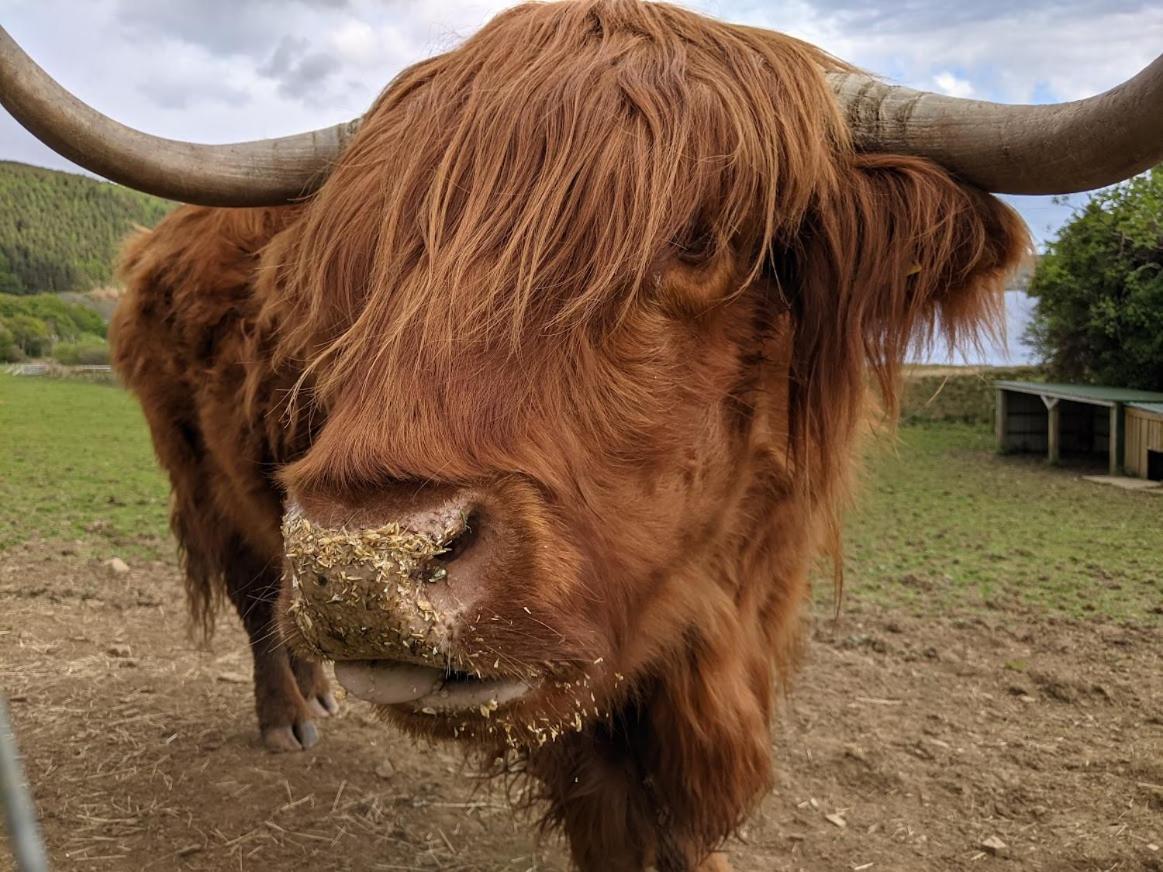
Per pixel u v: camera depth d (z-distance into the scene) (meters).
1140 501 4.01
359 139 0.91
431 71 0.93
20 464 4.60
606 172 0.77
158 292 1.56
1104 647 2.18
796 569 1.18
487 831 1.44
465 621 0.67
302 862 1.34
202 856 1.34
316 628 0.68
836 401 0.93
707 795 1.08
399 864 1.35
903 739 1.74
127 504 3.74
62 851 1.32
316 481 0.69
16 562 2.78
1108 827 1.43
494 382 0.72
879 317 0.91
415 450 0.68
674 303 0.79
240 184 1.01
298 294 1.01
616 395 0.76
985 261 0.90
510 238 0.75
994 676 2.03
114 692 1.89
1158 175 5.09
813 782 1.59
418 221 0.78
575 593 0.72
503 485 0.70
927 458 5.41
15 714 1.76
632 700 1.07
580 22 0.90
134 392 1.72
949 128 0.86
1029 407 5.63
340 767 1.62
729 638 1.03
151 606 2.46
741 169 0.81
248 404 1.28
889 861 1.37
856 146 0.91
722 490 0.89
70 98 0.90
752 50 0.90
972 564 2.93
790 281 0.91
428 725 0.77
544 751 1.08
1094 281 5.35
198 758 1.62
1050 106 0.79
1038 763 1.64
